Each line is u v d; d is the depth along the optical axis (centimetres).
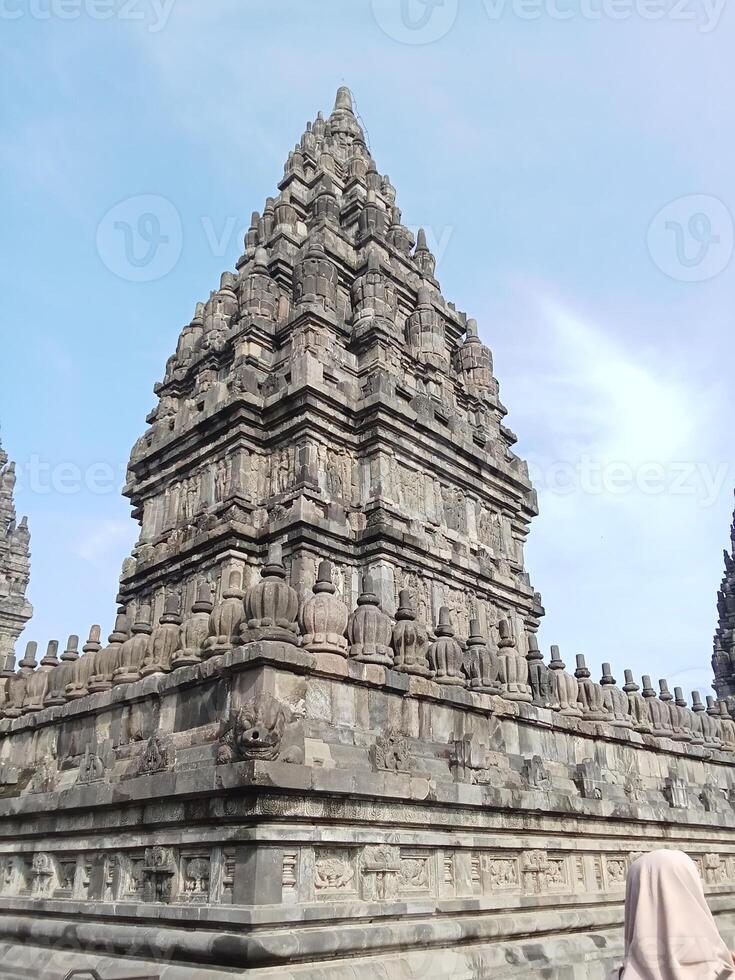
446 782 1284
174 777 1138
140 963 1098
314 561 2288
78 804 1327
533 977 1276
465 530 2781
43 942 1338
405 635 1458
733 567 5269
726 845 2122
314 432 2472
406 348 2956
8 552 4831
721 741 2428
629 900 505
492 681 1611
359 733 1278
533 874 1452
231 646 1337
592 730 1861
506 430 3338
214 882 1061
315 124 3906
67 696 1706
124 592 2747
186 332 3281
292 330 2789
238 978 936
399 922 1152
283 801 1038
